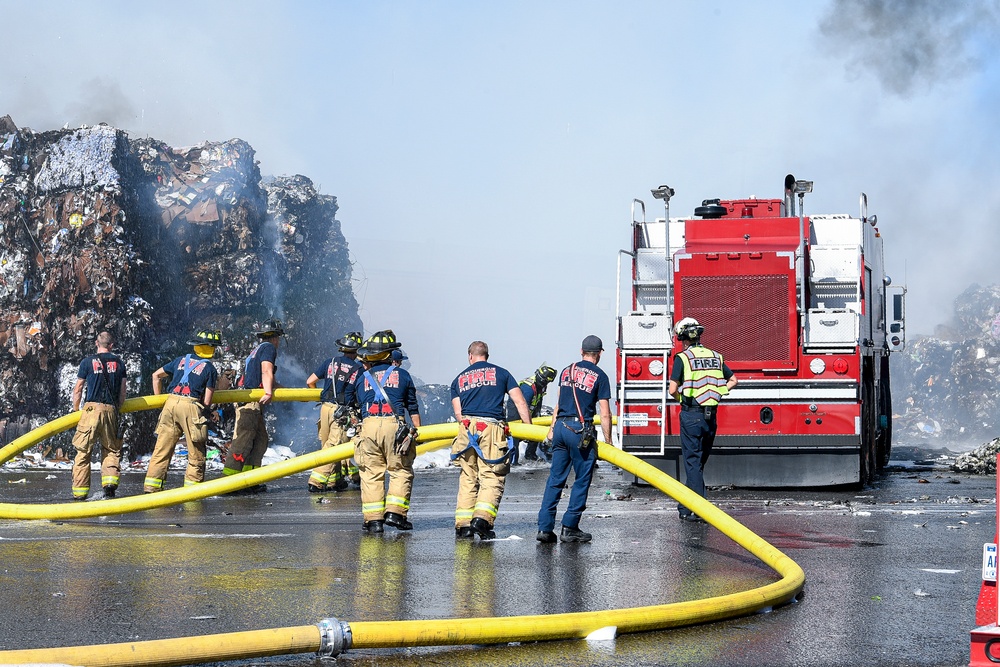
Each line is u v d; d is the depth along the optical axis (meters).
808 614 5.90
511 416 17.14
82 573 7.00
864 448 12.94
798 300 12.83
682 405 10.12
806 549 8.14
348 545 8.45
